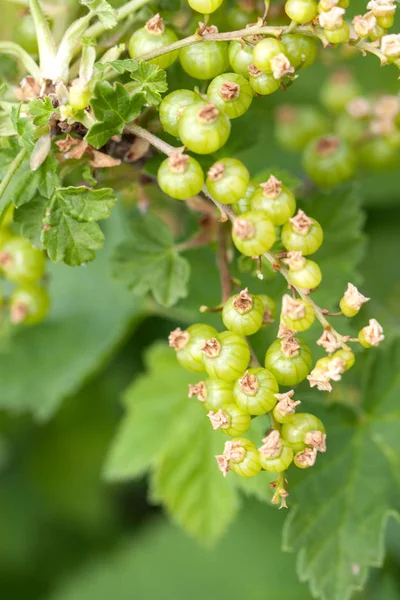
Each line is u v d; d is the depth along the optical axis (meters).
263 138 0.43
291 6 0.31
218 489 0.39
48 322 0.42
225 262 0.34
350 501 0.36
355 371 0.39
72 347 0.42
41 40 0.31
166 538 0.47
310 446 0.31
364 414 0.36
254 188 0.31
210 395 0.31
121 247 0.35
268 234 0.30
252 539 0.45
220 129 0.30
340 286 0.36
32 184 0.31
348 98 0.41
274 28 0.31
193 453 0.39
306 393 0.37
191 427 0.40
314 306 0.31
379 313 0.41
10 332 0.41
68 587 0.47
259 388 0.31
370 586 0.41
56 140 0.31
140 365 0.48
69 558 0.50
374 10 0.31
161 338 0.46
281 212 0.31
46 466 0.51
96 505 0.50
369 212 0.45
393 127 0.39
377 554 0.35
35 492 0.51
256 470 0.31
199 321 0.36
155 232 0.35
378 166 0.40
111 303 0.42
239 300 0.31
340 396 0.39
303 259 0.30
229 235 0.34
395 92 0.43
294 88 0.43
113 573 0.47
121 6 0.33
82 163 0.32
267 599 0.44
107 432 0.51
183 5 0.34
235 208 0.31
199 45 0.32
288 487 0.35
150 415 0.40
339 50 0.38
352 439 0.36
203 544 0.39
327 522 0.35
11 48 0.32
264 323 0.32
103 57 0.32
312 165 0.38
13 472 0.51
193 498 0.39
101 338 0.42
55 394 0.42
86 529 0.50
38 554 0.50
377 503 0.36
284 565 0.44
